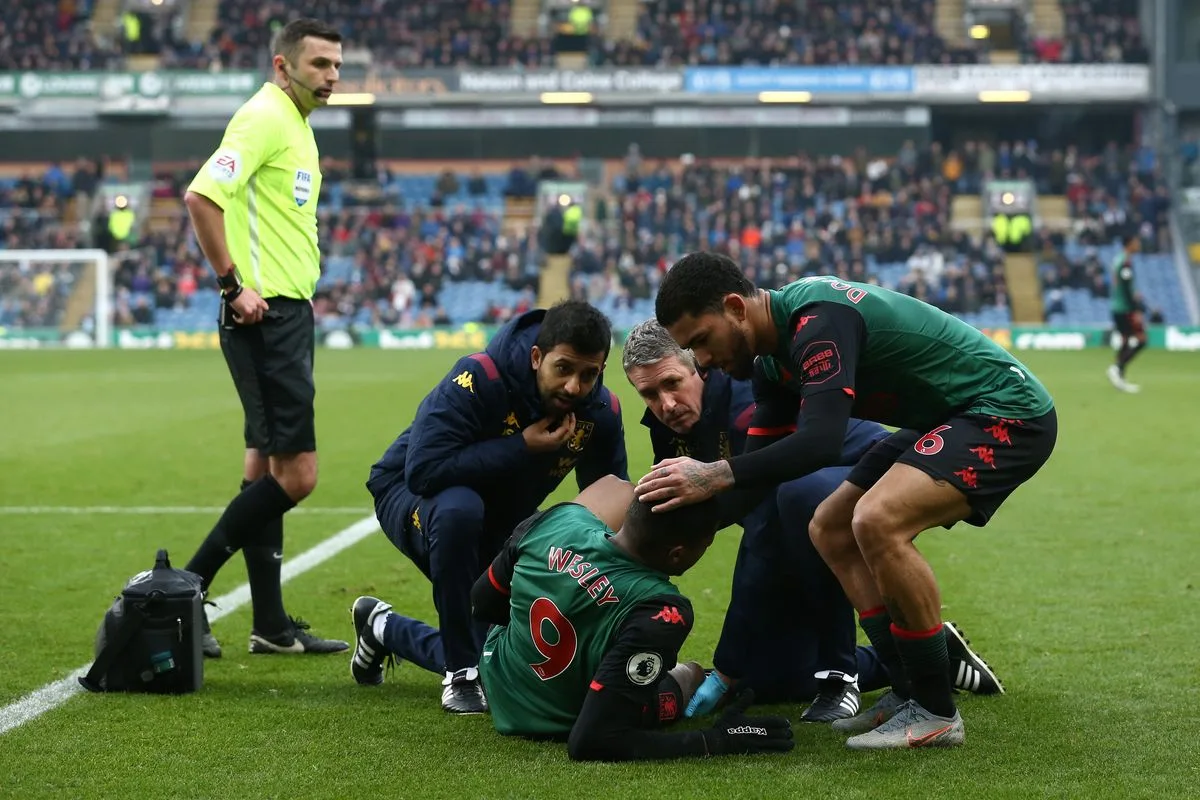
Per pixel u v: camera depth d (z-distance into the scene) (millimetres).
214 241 6863
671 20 57656
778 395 5699
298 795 4812
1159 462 15219
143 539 10727
